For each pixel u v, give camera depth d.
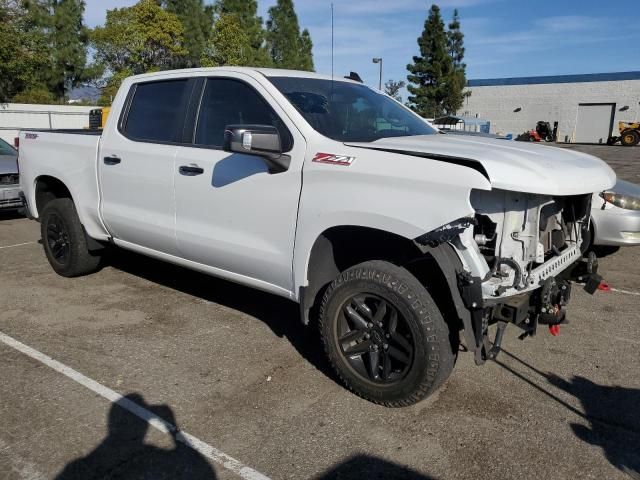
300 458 2.83
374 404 3.35
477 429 3.10
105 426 3.08
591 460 2.84
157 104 4.53
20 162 5.86
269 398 3.41
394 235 3.22
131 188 4.59
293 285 3.60
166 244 4.42
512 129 53.69
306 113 3.67
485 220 3.12
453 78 47.06
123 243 4.95
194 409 3.27
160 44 37.22
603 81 48.06
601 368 3.87
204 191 3.99
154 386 3.53
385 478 2.69
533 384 3.62
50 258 5.74
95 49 42.00
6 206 8.50
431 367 3.03
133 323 4.55
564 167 3.15
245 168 3.74
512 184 2.80
